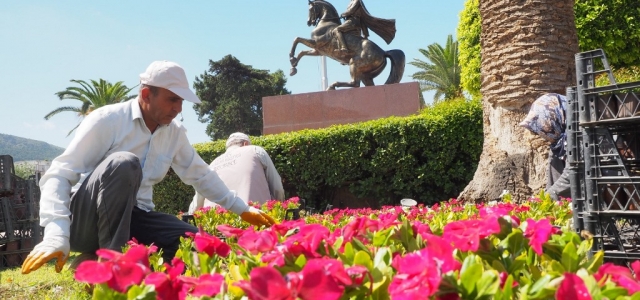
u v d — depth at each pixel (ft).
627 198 7.20
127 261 3.85
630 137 8.12
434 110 35.45
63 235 9.43
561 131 15.69
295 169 36.73
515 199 20.85
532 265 4.51
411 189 35.24
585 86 7.36
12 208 25.23
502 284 3.76
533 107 16.22
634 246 7.13
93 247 11.52
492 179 21.47
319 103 43.45
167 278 3.79
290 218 15.39
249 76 164.14
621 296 3.19
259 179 18.89
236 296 3.91
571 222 9.95
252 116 160.35
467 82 58.54
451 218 11.11
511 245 4.70
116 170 10.48
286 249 4.29
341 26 48.19
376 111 42.50
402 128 34.65
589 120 7.31
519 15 20.94
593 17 47.50
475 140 33.71
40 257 9.01
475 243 4.36
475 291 3.34
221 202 12.55
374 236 5.32
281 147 36.96
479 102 34.14
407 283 3.28
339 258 4.48
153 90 11.76
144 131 12.07
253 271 3.02
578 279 3.07
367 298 3.70
